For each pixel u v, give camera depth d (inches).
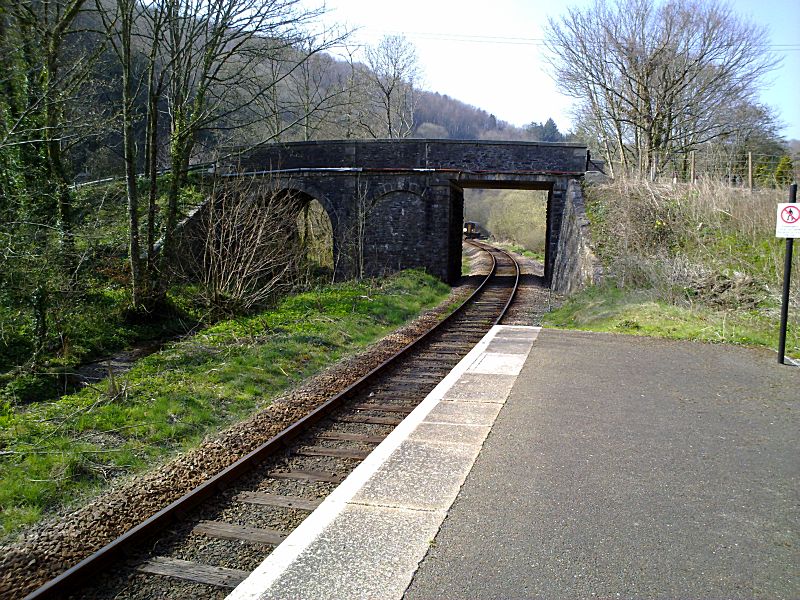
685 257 636.7
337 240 1000.2
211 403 343.9
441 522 164.2
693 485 186.9
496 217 2674.7
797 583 135.5
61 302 536.4
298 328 546.0
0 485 235.1
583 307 612.7
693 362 353.7
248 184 823.1
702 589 132.9
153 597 163.8
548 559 145.3
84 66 596.1
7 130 524.7
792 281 542.9
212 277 685.3
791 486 186.5
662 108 1187.3
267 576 140.0
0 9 519.5
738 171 1023.6
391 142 981.8
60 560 181.9
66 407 339.3
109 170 900.6
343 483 190.2
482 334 561.0
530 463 204.4
